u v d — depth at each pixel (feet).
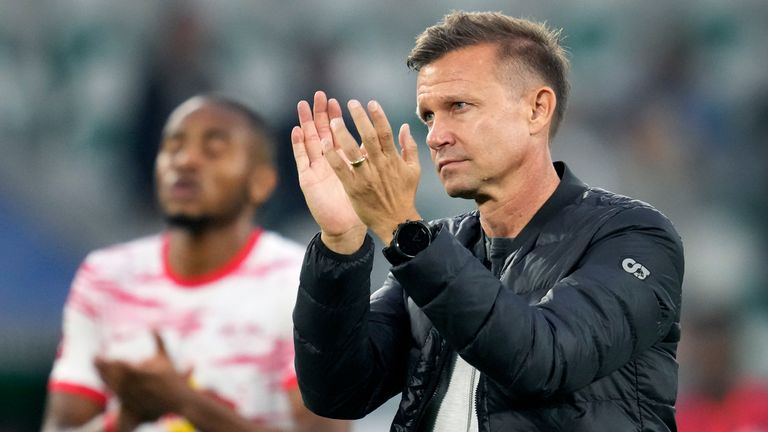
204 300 40.45
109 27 103.81
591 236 26.55
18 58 103.60
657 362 26.58
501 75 26.96
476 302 23.70
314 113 27.84
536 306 24.86
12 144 98.37
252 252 41.09
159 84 99.81
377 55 105.91
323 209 26.71
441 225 25.14
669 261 26.37
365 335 27.63
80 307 42.11
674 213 99.66
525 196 27.71
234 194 41.47
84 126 100.01
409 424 27.32
